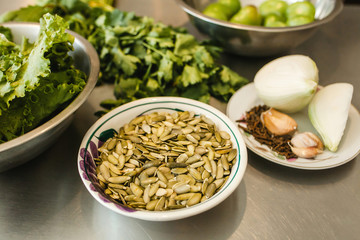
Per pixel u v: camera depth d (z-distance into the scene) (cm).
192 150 52
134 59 71
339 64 88
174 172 49
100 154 52
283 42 76
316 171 59
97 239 49
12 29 68
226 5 93
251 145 59
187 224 50
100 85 78
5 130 49
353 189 56
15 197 54
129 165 50
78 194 54
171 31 80
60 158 60
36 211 52
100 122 53
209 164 49
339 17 108
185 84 69
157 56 73
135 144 53
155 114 58
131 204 45
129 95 70
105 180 48
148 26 79
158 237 49
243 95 71
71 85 51
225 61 88
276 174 58
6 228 49
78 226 50
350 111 66
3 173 57
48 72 47
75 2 83
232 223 51
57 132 49
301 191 55
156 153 51
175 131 55
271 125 63
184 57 72
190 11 78
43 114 52
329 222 51
